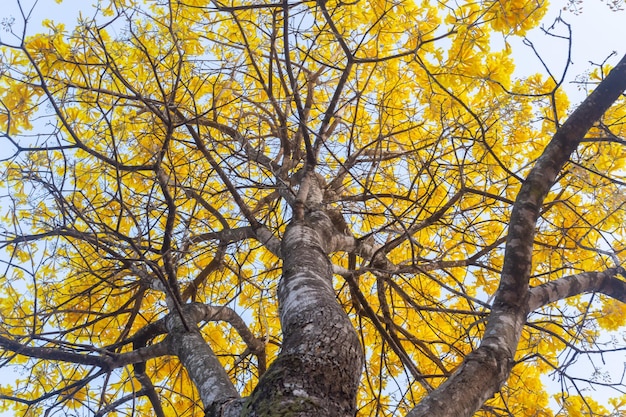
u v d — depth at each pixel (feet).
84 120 14.57
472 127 15.85
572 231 16.20
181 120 13.98
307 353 6.18
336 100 14.34
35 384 15.10
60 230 11.32
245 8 12.12
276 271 17.97
